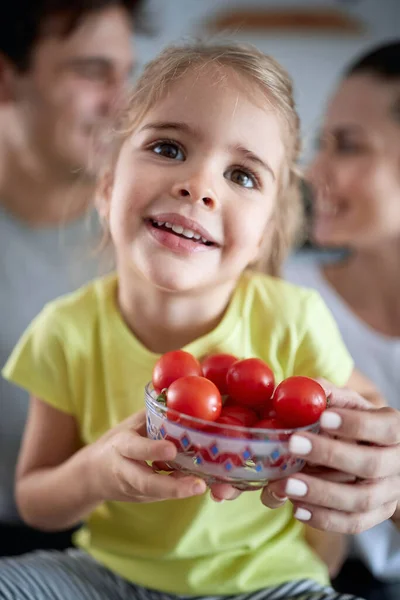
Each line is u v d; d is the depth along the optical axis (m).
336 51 1.88
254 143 0.89
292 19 1.87
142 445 0.72
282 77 1.02
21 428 1.45
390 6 1.88
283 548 1.04
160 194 0.87
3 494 1.40
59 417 1.07
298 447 0.69
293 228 1.25
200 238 0.88
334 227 1.46
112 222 0.93
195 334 1.01
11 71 1.53
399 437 0.75
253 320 1.06
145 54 1.78
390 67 1.43
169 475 0.75
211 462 0.70
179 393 0.71
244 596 0.97
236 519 1.01
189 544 0.99
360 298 1.54
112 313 1.04
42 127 1.53
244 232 0.89
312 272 1.55
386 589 1.24
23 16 1.48
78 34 1.49
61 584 0.97
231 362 0.85
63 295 1.54
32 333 1.07
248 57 0.99
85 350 1.04
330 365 1.04
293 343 1.04
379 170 1.42
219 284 0.96
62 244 1.56
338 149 1.46
